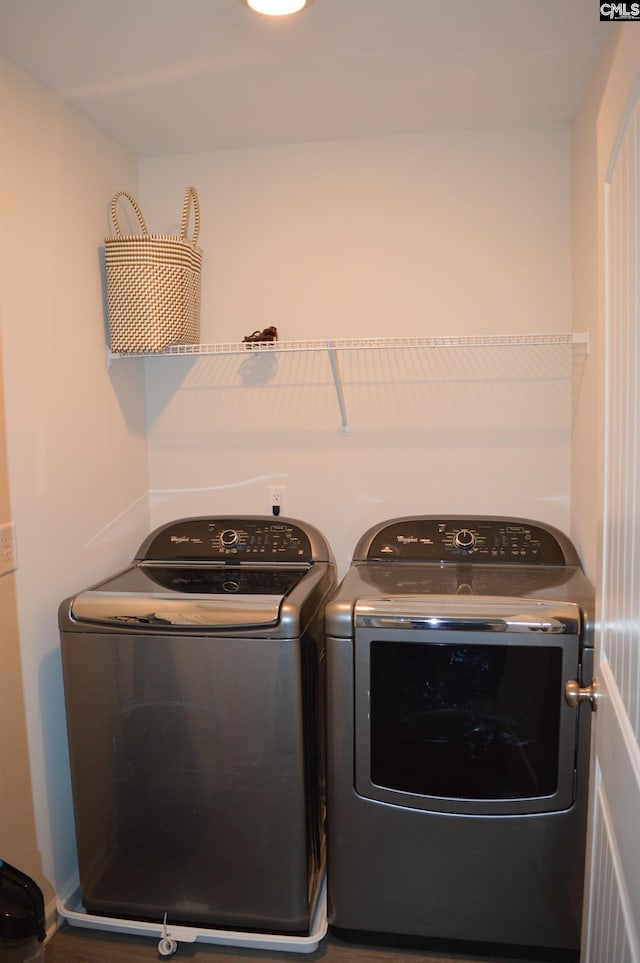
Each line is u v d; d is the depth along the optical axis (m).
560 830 1.63
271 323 2.38
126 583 1.90
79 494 2.01
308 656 1.74
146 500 2.47
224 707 1.68
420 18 1.54
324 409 2.39
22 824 1.73
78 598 1.75
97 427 2.12
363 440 2.38
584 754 1.60
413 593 1.72
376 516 2.39
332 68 1.77
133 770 1.75
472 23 1.56
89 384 2.06
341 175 2.30
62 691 1.92
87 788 1.78
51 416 1.86
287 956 1.75
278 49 1.66
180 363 2.45
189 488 2.48
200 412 2.46
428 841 1.68
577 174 2.07
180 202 2.39
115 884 1.80
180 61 1.71
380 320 2.32
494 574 1.94
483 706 1.63
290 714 1.66
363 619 1.63
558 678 1.59
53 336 1.87
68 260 1.95
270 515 2.39
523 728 1.62
